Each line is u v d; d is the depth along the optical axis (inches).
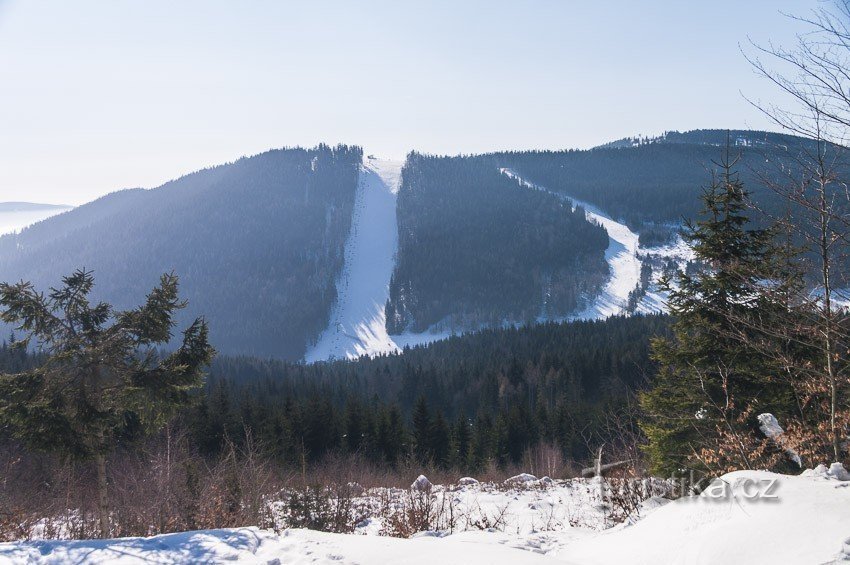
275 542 197.5
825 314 262.5
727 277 388.2
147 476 519.8
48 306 496.4
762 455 334.0
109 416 498.0
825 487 176.4
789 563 137.7
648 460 472.4
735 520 170.4
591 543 228.5
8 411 464.1
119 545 190.5
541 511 446.9
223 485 495.8
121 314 519.5
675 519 198.5
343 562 175.3
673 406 445.1
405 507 447.5
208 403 1446.9
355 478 991.0
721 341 414.3
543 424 1913.1
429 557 179.3
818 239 257.8
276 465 1083.9
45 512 497.7
